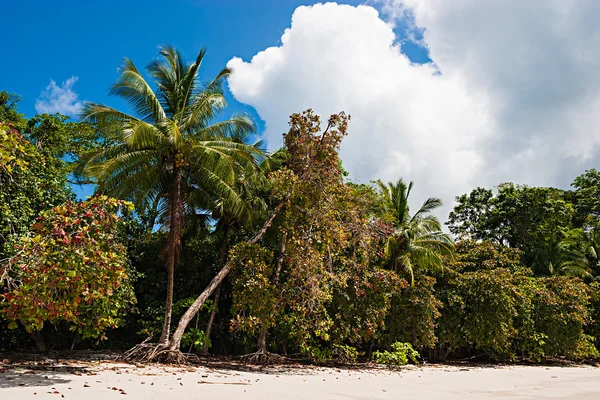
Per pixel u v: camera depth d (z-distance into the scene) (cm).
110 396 883
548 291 2842
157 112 1897
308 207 1975
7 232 1528
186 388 1078
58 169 2048
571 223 4512
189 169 1942
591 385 1612
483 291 2570
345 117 2008
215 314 2427
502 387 1470
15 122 2120
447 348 2773
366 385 1351
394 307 2398
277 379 1414
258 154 2175
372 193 2656
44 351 1897
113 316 1819
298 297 1869
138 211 1992
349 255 2262
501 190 4375
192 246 2445
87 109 1780
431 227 2634
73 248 968
